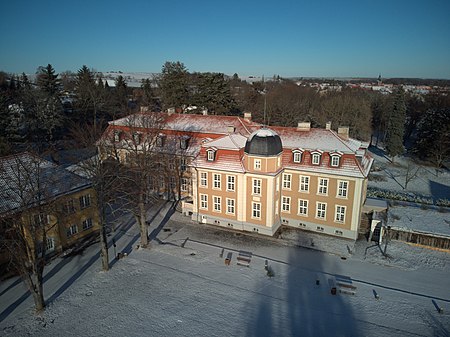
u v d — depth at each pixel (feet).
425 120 282.56
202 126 186.70
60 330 91.04
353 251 134.10
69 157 178.91
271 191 140.97
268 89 491.72
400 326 93.35
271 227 145.07
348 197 140.77
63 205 127.24
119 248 134.31
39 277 97.25
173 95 310.45
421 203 175.11
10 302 102.17
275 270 120.57
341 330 91.56
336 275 118.01
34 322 93.86
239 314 97.45
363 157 148.46
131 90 471.62
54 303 101.55
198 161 154.20
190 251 132.36
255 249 135.23
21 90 303.27
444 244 132.77
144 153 132.87
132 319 95.14
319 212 148.56
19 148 230.89
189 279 114.11
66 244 132.05
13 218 98.02
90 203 140.97
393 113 268.62
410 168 258.98
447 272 120.26
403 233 138.41
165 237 144.15
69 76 551.18
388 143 273.13
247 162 142.61
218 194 151.94
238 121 184.85
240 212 149.28
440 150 255.70
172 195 181.98
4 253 117.29
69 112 331.98
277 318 95.96
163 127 178.19
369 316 97.25
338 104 326.03
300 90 464.24
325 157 144.87
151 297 104.63
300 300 104.17
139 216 143.13
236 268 121.29
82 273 116.88
